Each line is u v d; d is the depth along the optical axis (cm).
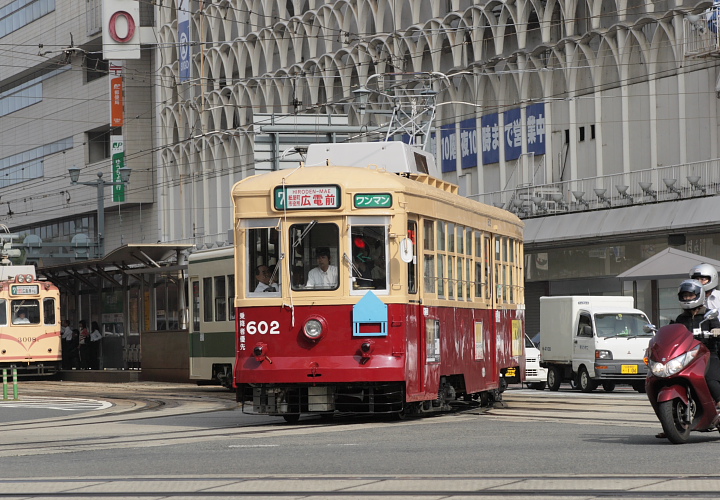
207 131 7294
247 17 6919
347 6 6006
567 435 1702
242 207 2020
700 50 4072
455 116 5447
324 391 1995
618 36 4528
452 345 2192
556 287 4972
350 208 1978
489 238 2486
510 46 5141
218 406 2791
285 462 1389
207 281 3416
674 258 3825
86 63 8775
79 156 8812
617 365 3422
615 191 4562
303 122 4703
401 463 1348
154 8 7881
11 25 9594
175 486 1197
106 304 4759
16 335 5006
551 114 4934
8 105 9912
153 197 8075
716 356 1520
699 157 4212
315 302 1970
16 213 9812
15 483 1270
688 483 1126
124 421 2319
